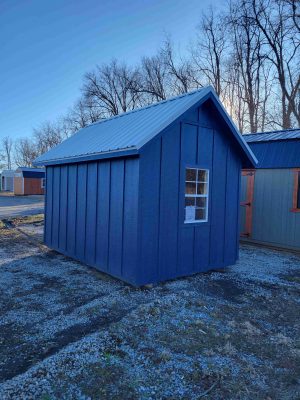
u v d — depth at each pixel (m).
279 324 3.75
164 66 30.09
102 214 5.65
